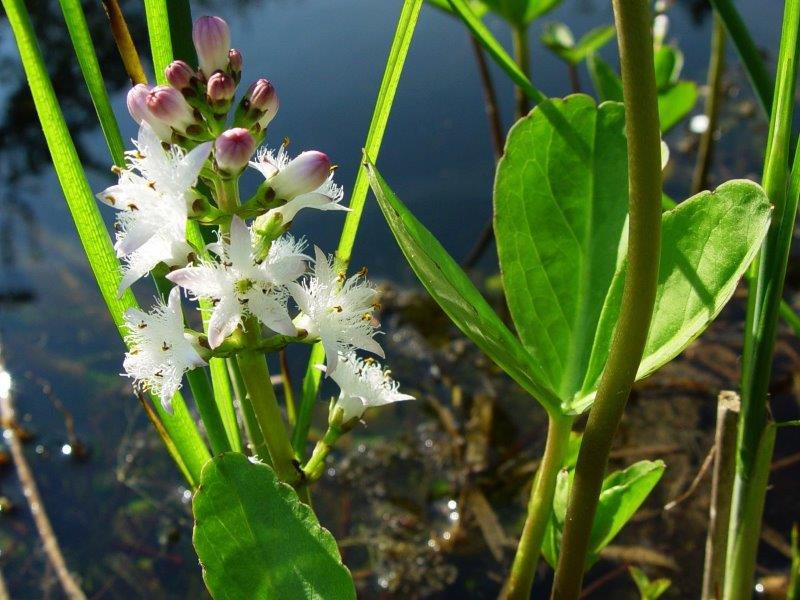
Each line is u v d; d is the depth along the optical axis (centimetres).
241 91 49
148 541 29
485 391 34
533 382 15
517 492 30
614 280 16
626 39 11
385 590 27
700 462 29
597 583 26
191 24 17
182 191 13
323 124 47
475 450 32
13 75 56
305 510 14
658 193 12
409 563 28
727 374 33
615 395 14
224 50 14
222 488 14
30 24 14
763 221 14
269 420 15
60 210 46
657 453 30
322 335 14
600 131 18
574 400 16
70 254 43
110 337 39
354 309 14
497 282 39
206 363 14
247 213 14
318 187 14
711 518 19
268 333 36
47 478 32
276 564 14
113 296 16
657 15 44
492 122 39
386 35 57
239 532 14
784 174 15
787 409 30
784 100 15
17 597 27
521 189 18
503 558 28
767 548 26
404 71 53
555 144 18
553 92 47
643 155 12
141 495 31
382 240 42
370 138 17
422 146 46
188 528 30
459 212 42
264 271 13
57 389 36
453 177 44
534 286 17
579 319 17
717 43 40
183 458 17
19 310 40
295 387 34
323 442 15
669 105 36
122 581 28
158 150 13
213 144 14
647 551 26
